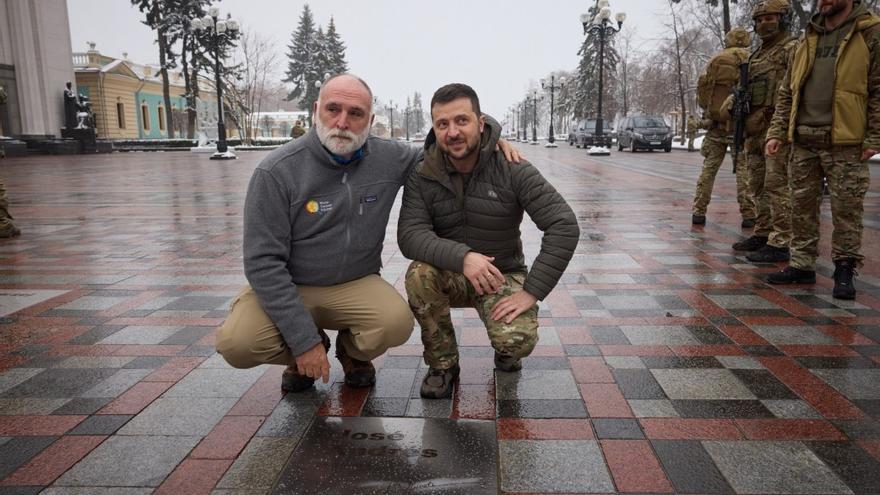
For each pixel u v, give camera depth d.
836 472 2.05
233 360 2.51
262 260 2.41
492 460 2.15
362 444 2.27
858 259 3.99
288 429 2.40
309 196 2.48
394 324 2.59
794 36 5.44
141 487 2.02
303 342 2.43
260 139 48.00
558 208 2.61
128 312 3.97
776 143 4.37
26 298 4.31
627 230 6.87
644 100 53.34
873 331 3.40
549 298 4.14
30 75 31.03
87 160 26.48
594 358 3.07
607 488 1.98
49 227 7.70
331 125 2.38
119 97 47.09
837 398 2.59
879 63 3.72
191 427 2.42
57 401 2.66
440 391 2.65
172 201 10.55
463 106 2.43
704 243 6.06
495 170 2.65
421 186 2.69
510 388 2.74
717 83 6.64
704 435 2.30
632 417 2.45
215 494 1.97
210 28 26.94
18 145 28.88
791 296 4.11
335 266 2.60
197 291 4.49
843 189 3.91
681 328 3.50
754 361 3.00
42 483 2.04
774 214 5.12
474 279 2.48
